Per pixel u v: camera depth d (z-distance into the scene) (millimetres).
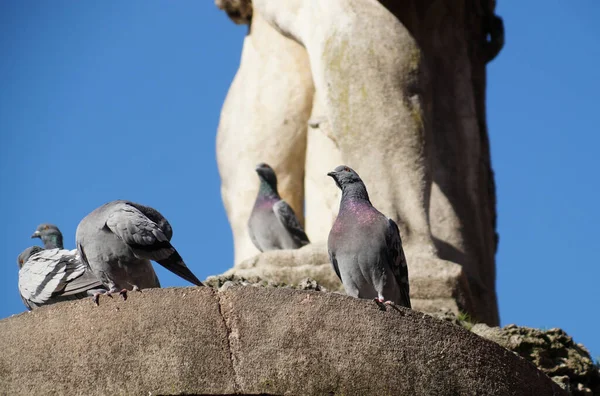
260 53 20750
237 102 20875
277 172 20375
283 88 20266
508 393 12219
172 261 12328
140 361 11648
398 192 17391
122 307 11812
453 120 19859
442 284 16766
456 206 19328
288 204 19859
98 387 11664
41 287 13438
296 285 16406
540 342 14797
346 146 17672
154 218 12930
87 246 12547
